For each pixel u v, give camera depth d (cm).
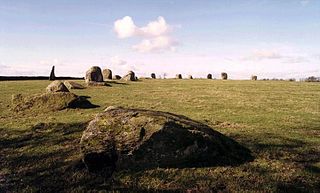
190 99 3638
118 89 4672
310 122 2294
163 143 1273
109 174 1255
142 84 5800
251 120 2342
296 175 1236
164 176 1215
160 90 4691
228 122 2258
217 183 1157
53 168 1373
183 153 1284
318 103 3406
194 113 2672
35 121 2353
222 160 1352
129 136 1276
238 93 4406
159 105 3152
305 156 1482
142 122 1302
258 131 1959
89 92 4194
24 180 1250
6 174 1320
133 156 1266
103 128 1316
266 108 2986
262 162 1378
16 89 4319
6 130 2078
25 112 2767
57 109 2805
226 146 1415
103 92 4234
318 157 1466
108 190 1129
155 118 1316
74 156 1514
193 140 1305
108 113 1373
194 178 1200
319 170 1302
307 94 4353
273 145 1650
